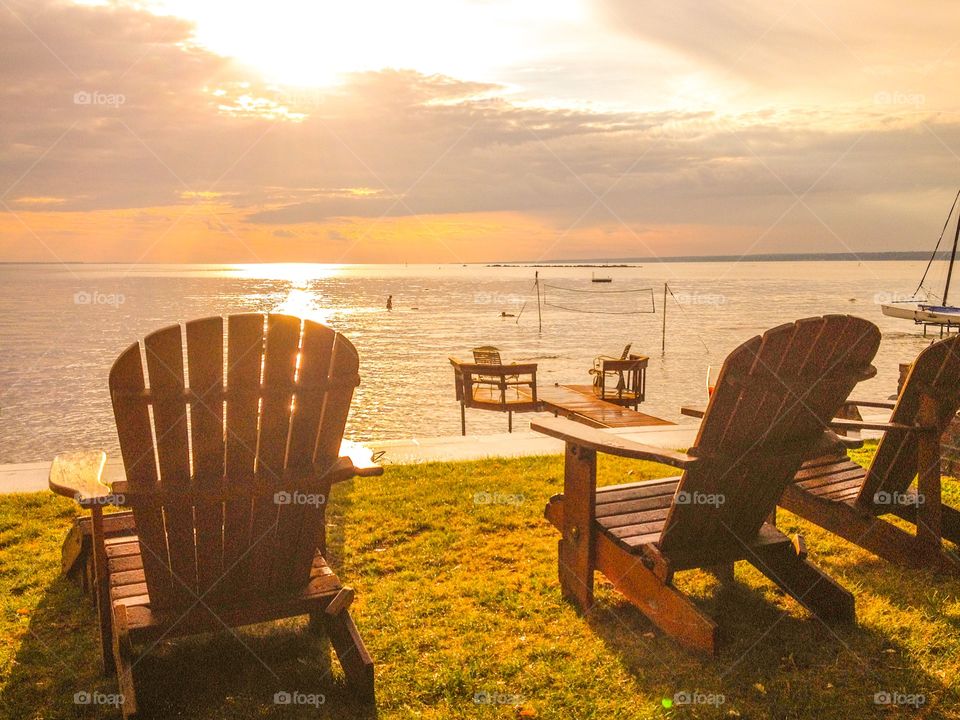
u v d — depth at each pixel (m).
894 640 3.30
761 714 2.77
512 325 50.16
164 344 2.43
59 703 2.88
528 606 3.74
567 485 3.76
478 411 17.58
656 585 3.28
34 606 3.81
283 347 2.59
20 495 5.84
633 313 62.38
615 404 14.03
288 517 2.86
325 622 3.06
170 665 3.14
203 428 2.57
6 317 57.19
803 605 3.54
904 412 3.96
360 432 14.85
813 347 2.99
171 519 2.67
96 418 17.92
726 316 57.69
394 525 5.07
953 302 82.69
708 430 3.02
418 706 2.87
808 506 4.41
